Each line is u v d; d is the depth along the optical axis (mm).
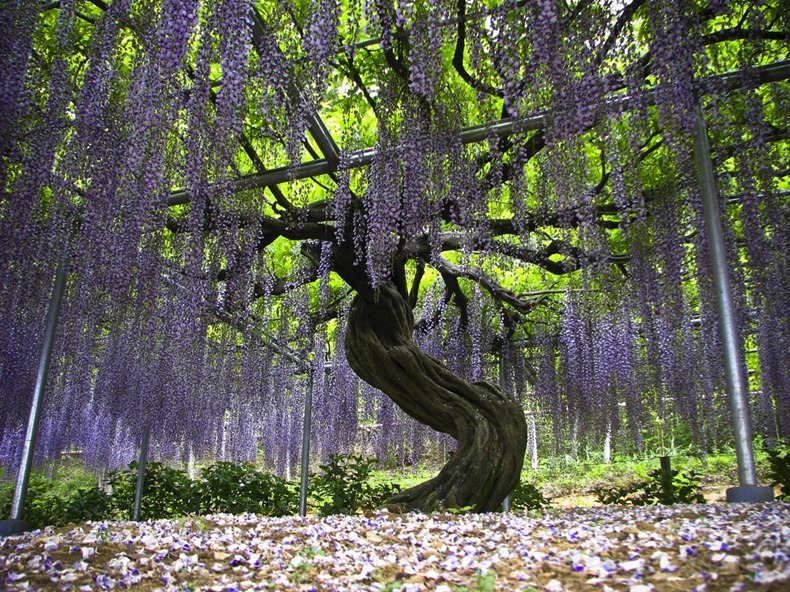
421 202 3932
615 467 13617
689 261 5770
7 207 3529
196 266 4332
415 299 6527
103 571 2248
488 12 2812
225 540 2914
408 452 8562
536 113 3152
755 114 3615
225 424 9242
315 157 4391
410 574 2209
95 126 3215
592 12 3002
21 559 2391
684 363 6781
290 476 10898
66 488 11578
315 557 2535
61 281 4457
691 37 3107
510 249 5410
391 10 2928
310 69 3031
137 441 8156
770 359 6715
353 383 7699
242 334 6617
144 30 2930
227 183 3691
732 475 11766
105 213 3646
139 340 5863
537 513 4070
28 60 3275
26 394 5805
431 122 3723
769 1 3590
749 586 1560
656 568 1900
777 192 4590
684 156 3799
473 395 5168
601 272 5281
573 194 3443
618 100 3477
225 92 2701
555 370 7531
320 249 5668
